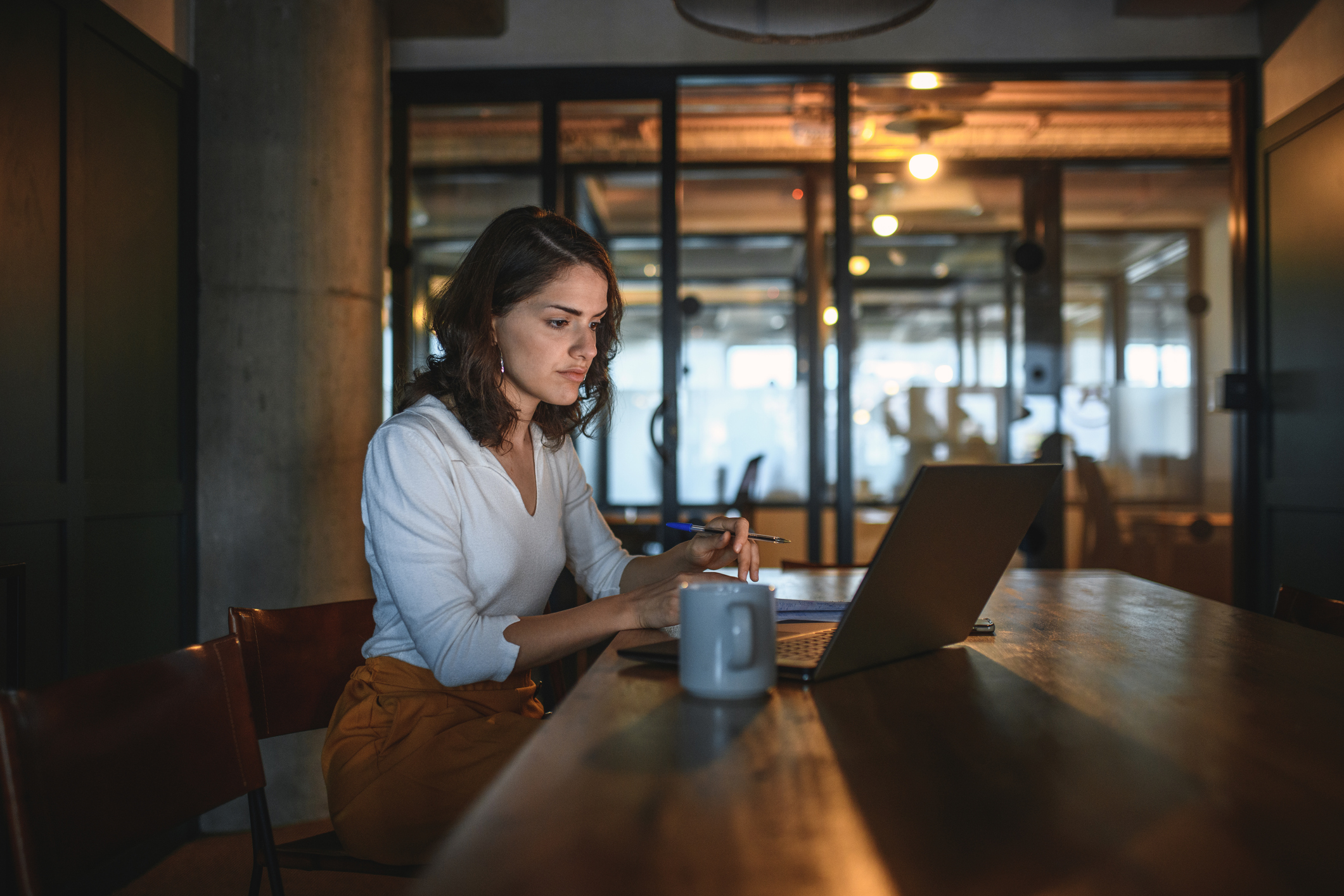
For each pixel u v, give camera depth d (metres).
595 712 0.75
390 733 1.16
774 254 4.04
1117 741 0.67
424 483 1.20
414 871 1.17
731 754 0.64
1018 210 4.00
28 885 0.78
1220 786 0.58
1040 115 3.86
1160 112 3.84
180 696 1.00
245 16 2.68
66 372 2.15
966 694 0.82
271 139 2.68
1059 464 1.05
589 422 1.55
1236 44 3.50
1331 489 3.00
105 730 0.90
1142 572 3.90
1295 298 3.21
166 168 2.58
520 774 0.59
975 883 0.44
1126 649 1.04
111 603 2.33
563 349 1.32
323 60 2.73
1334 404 2.99
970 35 3.53
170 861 2.40
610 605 1.09
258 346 2.67
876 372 4.02
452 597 1.14
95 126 2.27
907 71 3.52
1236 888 0.44
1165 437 3.90
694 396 4.03
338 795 1.14
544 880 0.44
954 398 4.02
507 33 3.57
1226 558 3.79
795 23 1.71
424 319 3.70
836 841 0.49
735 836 0.49
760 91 3.66
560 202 3.66
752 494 3.99
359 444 2.81
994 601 1.46
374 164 2.90
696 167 3.96
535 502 1.39
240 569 2.67
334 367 2.75
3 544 1.97
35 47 2.06
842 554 3.73
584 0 3.56
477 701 1.20
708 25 1.68
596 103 3.63
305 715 1.37
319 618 1.42
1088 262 3.98
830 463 3.96
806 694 0.82
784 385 4.02
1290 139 3.22
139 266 2.45
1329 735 0.69
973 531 0.95
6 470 1.97
